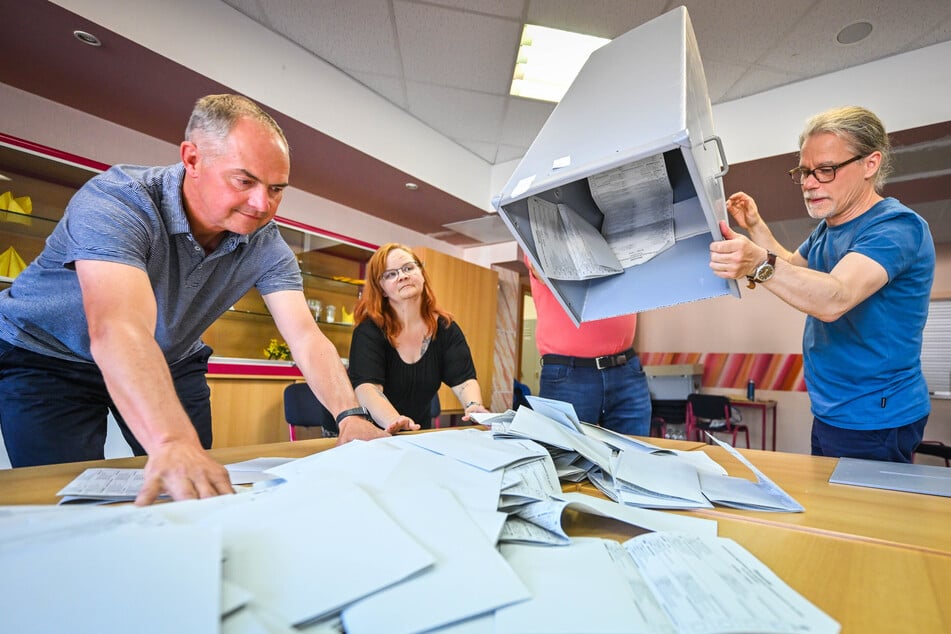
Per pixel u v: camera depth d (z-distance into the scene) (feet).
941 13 7.33
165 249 3.20
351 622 0.90
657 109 2.43
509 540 1.43
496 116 11.07
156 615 0.76
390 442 2.30
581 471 2.41
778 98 9.30
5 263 7.75
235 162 2.86
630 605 1.01
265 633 0.79
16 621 0.73
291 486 1.45
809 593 1.18
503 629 0.92
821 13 7.45
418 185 11.73
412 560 1.08
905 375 3.59
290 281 4.00
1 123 7.95
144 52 7.15
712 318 18.58
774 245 4.57
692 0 7.34
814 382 4.04
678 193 3.04
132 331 2.27
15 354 3.32
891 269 3.31
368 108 10.22
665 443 4.08
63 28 6.65
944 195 10.82
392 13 8.09
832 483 2.54
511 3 7.70
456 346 5.44
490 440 2.38
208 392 4.33
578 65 9.15
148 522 1.07
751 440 17.33
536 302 5.57
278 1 7.92
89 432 3.51
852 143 3.64
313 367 3.54
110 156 9.15
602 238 3.32
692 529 1.64
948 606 1.11
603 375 5.07
